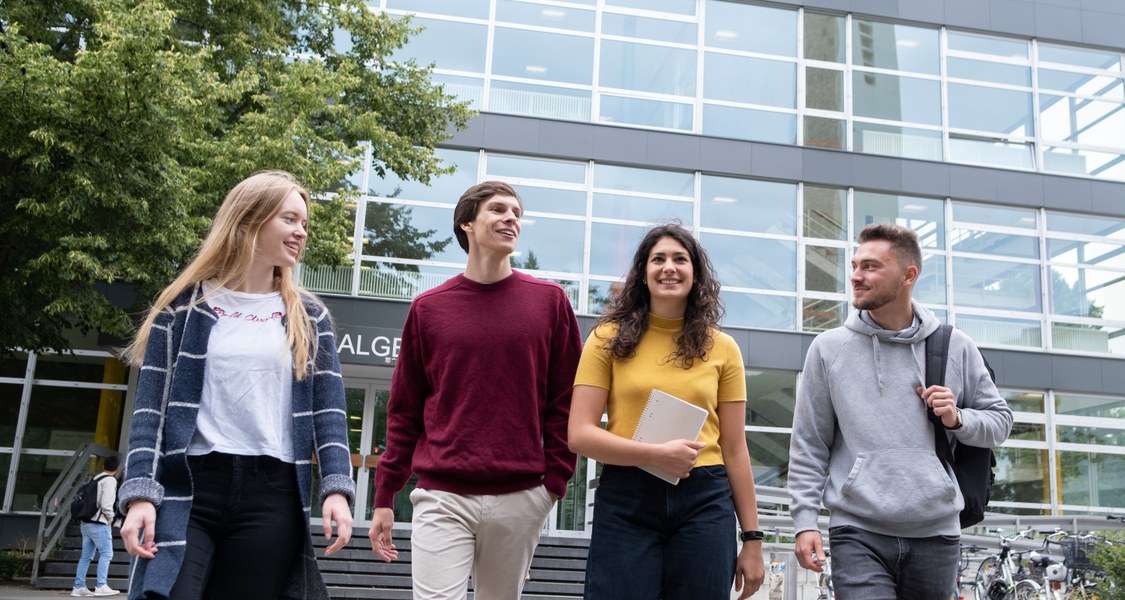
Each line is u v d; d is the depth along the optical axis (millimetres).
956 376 3945
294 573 2938
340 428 3062
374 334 16484
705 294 3684
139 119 10766
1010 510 17875
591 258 17594
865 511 3822
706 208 18094
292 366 3021
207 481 2850
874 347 4000
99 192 10719
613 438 3467
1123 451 18328
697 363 3648
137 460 2766
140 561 2760
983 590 11359
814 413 4090
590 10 18516
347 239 13688
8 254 11953
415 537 3869
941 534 3799
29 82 10336
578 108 18109
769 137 18688
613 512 3506
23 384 17078
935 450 3859
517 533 3889
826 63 19109
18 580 12789
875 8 19312
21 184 11383
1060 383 18328
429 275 17000
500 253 4004
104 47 10516
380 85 14969
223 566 2859
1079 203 19109
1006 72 19719
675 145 18031
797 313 17938
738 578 3666
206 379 2939
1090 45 19922
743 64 18859
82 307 11516
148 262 11398
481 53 18047
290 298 3109
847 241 18359
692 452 3367
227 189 12359
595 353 3703
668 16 18766
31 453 16891
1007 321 18625
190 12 13375
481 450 3834
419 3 18078
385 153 14336
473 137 17500
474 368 3900
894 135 19047
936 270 18609
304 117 12508
